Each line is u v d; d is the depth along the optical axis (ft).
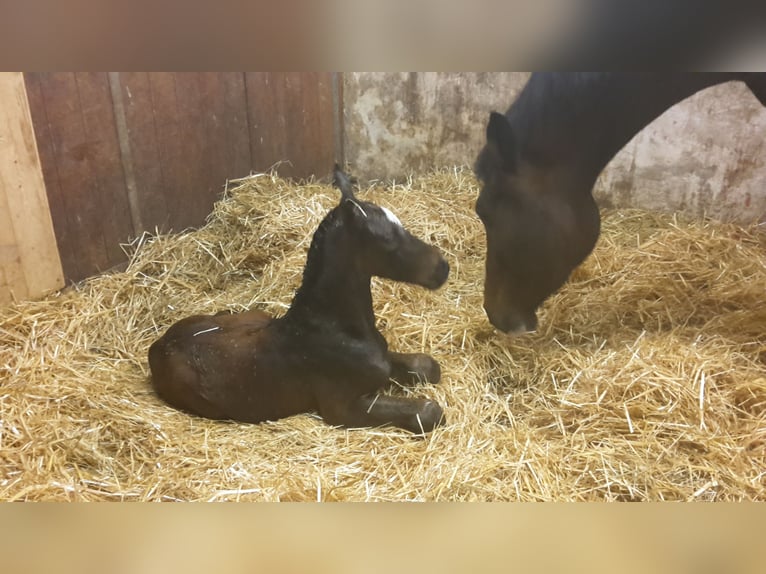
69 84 6.55
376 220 4.78
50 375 5.67
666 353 5.75
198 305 7.10
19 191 6.31
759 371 5.66
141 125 7.39
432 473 4.57
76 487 4.36
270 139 9.20
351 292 4.93
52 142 6.53
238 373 5.12
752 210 8.66
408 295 6.98
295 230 7.97
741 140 8.41
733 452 4.76
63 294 6.88
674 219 8.80
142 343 6.53
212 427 5.16
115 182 7.29
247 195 8.59
